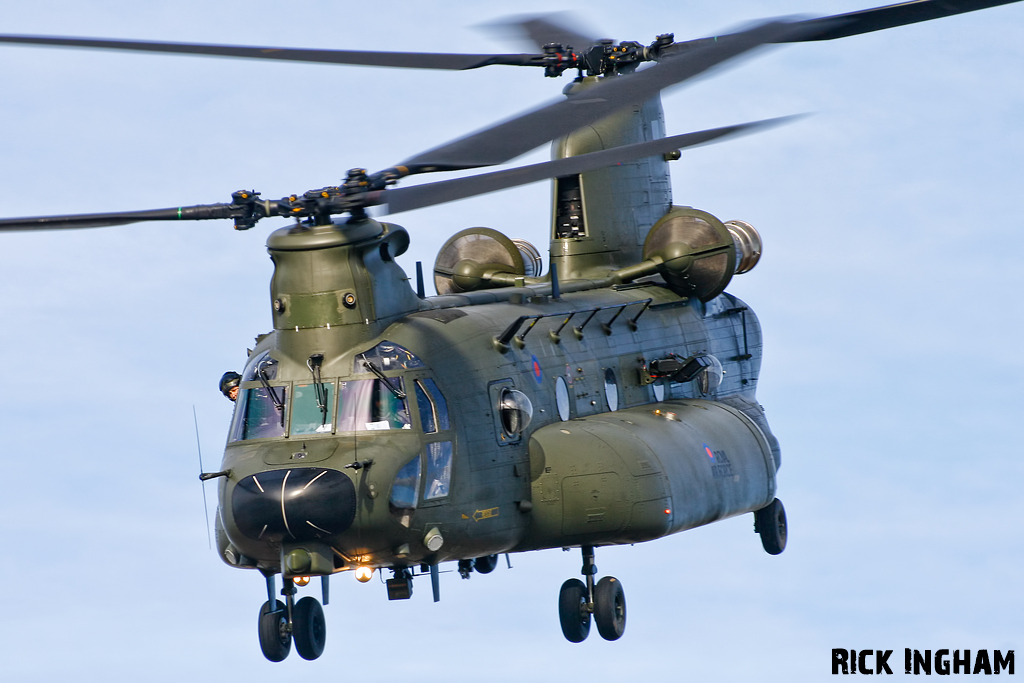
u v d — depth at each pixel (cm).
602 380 7269
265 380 6006
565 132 4838
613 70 7475
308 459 5747
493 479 6250
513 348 6675
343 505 5644
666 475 6650
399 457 5828
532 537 6538
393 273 6259
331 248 5953
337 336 5972
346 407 5891
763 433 7862
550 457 6525
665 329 7919
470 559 6581
